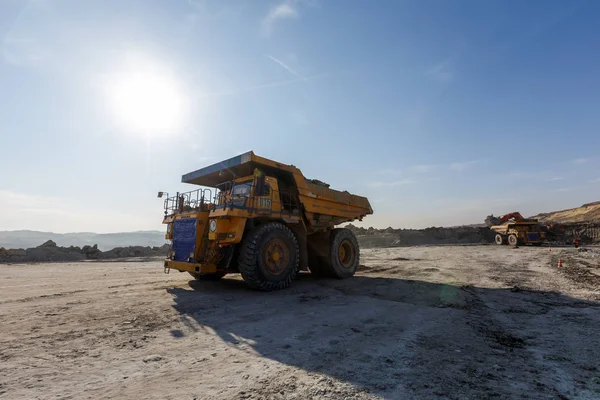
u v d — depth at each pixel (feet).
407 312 16.02
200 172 27.48
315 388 7.73
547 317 14.79
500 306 17.19
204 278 27.50
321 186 29.81
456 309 16.60
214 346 10.98
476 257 51.60
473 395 7.38
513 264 39.75
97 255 65.87
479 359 9.68
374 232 153.79
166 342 11.38
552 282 25.00
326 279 28.22
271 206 23.91
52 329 12.84
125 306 17.16
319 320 14.52
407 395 7.37
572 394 7.45
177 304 17.71
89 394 7.50
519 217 90.89
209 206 24.44
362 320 14.51
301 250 26.13
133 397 7.36
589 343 11.12
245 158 23.38
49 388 7.79
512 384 7.97
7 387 7.80
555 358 9.75
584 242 107.14
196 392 7.59
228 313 15.83
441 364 9.29
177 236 25.23
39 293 21.03
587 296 19.49
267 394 7.48
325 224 29.19
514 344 11.10
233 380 8.25
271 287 22.07
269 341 11.52
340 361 9.53
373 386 7.84
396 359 9.67
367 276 30.07
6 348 10.59
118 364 9.34
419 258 51.62
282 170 25.36
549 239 114.52
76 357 9.86
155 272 34.94
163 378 8.40
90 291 21.85
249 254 21.27
